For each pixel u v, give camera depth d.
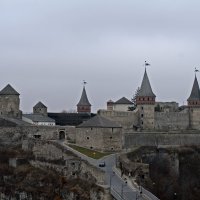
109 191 132.50
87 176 145.25
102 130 174.50
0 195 155.75
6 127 184.25
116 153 174.25
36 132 185.12
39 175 154.75
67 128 187.25
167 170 196.12
